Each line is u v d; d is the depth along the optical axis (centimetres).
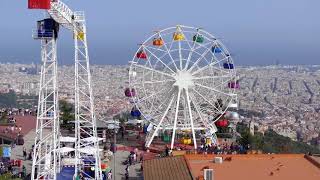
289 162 7575
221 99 11000
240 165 7362
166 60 12375
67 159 8838
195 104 10731
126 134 12044
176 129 10719
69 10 8269
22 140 10756
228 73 10944
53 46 7950
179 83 10600
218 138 12338
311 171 7100
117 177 8562
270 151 12094
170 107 10775
